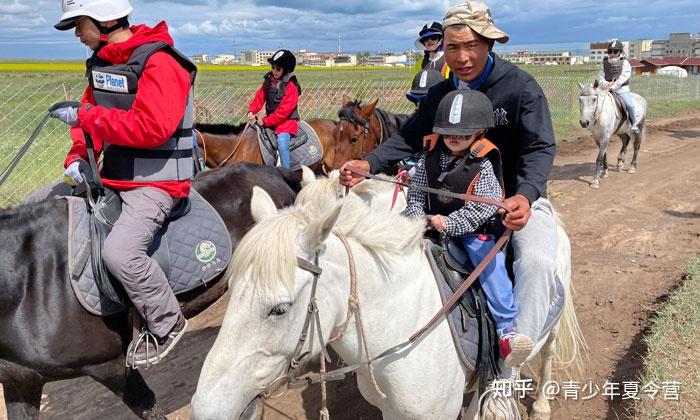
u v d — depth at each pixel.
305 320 2.01
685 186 9.74
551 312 2.83
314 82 25.52
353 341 2.28
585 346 4.10
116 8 2.77
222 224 3.32
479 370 2.58
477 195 2.41
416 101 6.50
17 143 9.98
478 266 2.41
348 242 2.18
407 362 2.34
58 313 2.80
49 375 2.91
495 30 2.48
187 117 2.96
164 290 2.90
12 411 3.00
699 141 14.72
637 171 11.14
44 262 2.80
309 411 3.84
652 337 4.28
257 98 7.15
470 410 2.76
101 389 4.14
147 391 3.23
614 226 7.67
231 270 1.95
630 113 10.47
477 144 2.41
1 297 2.71
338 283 2.12
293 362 2.04
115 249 2.71
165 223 3.11
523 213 2.25
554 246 2.74
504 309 2.51
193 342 4.81
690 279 5.45
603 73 10.86
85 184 2.87
